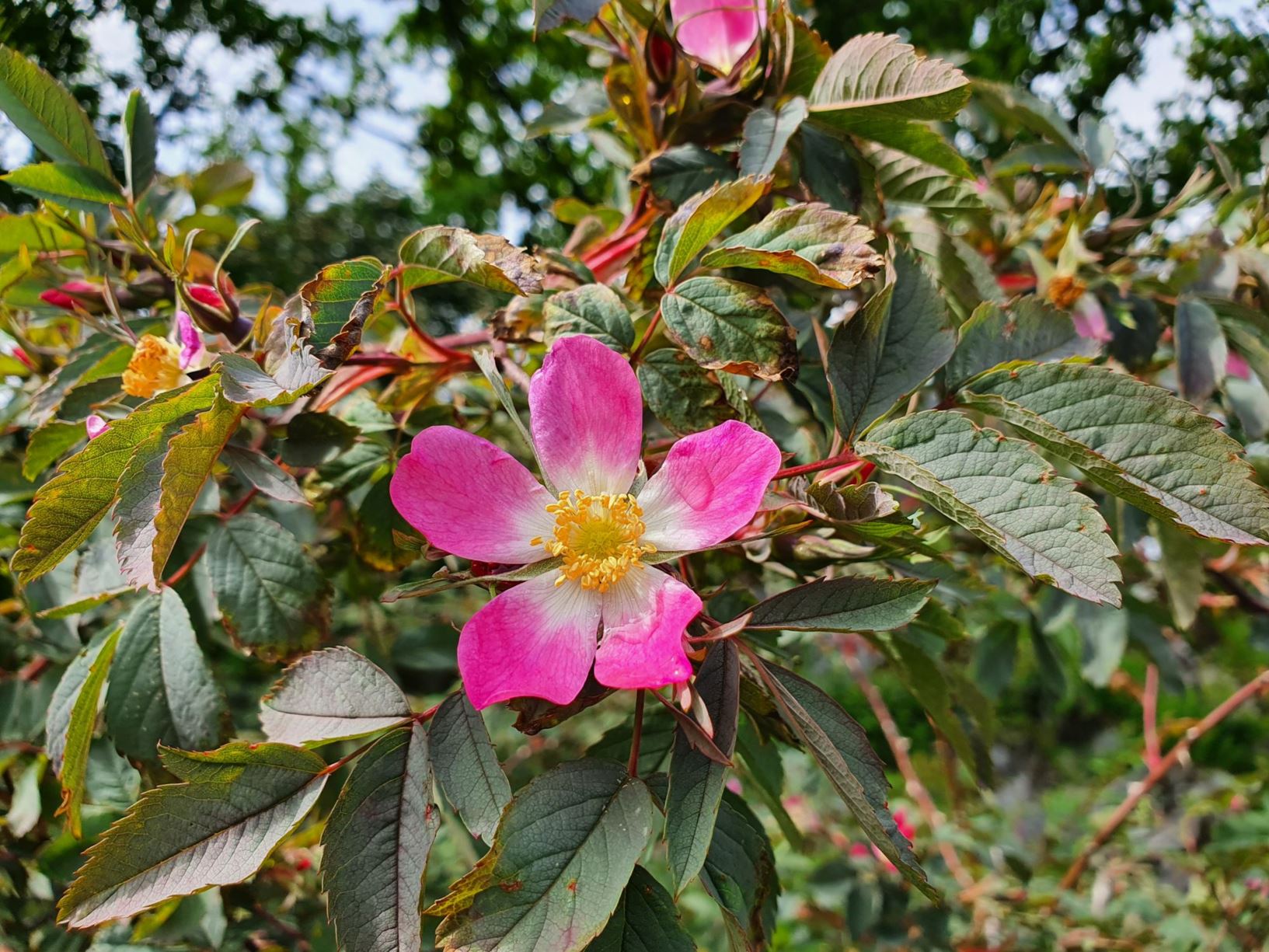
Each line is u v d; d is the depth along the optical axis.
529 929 0.09
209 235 0.23
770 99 0.16
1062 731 1.07
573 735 0.48
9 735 0.20
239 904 0.20
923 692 0.17
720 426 0.12
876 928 0.31
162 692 0.14
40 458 0.15
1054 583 0.10
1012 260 0.24
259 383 0.11
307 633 0.15
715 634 0.10
